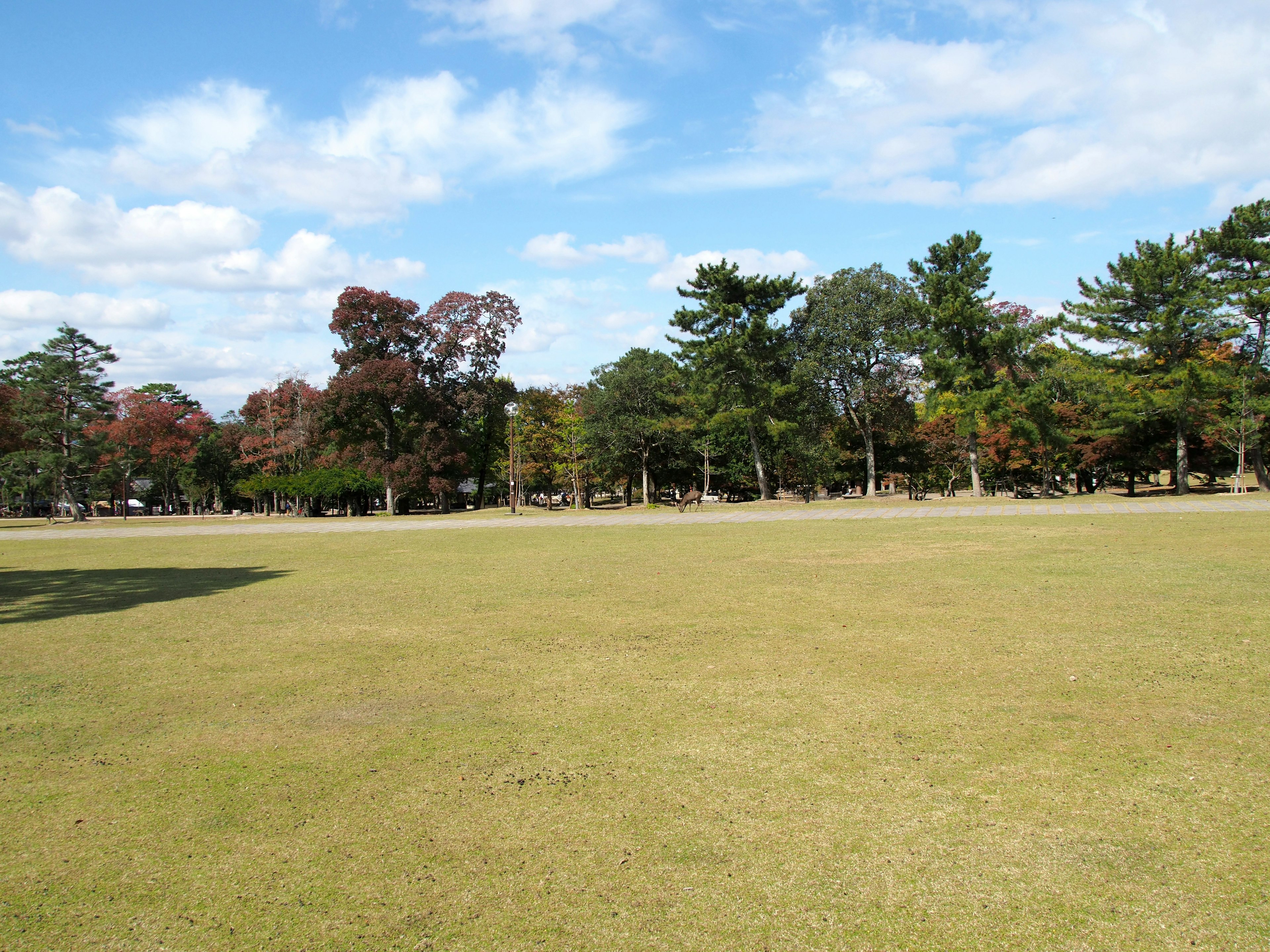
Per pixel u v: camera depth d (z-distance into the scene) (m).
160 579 16.50
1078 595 10.89
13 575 18.16
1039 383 36.69
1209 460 44.31
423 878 4.12
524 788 5.16
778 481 63.66
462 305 50.94
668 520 30.88
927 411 38.22
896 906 3.76
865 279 41.50
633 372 51.72
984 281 37.09
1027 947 3.42
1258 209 33.25
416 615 11.29
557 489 69.31
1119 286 35.19
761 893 3.89
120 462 57.56
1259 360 34.66
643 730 6.18
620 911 3.77
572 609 11.30
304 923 3.75
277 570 17.45
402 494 54.22
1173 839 4.28
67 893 4.08
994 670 7.45
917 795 4.89
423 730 6.34
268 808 4.99
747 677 7.53
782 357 42.16
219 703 7.23
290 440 57.66
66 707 7.21
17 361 59.00
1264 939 3.41
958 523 23.45
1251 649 7.74
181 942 3.62
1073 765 5.25
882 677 7.39
